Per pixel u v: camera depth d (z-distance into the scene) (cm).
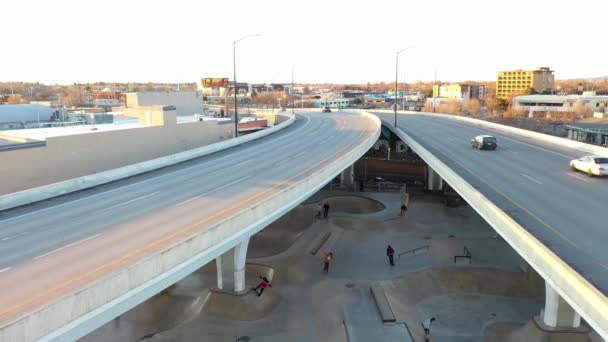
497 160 3691
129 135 4341
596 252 1767
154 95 7756
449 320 2650
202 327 2480
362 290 2909
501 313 2719
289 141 4809
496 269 3133
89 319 1291
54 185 2611
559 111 13775
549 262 1548
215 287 2755
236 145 4547
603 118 9838
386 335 2412
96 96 17412
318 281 3034
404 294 2905
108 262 1623
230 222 1945
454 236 3856
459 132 5684
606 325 1208
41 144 3509
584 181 2944
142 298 1478
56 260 1653
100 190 2756
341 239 3822
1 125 5441
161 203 2425
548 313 2238
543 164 3516
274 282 3020
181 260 1648
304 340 2377
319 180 2900
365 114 8625
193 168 3416
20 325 1106
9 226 2073
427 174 5556
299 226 4247
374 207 4819
